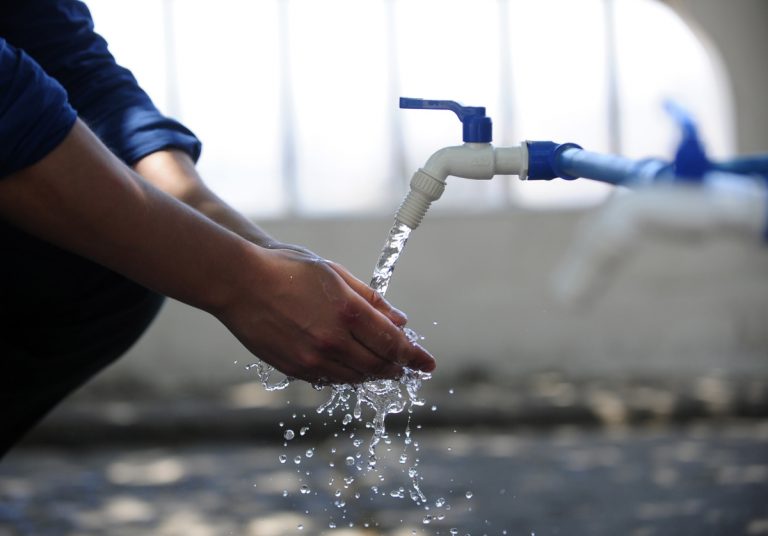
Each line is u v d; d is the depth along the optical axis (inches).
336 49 362.3
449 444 283.9
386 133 364.2
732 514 195.3
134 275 62.2
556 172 67.1
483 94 363.9
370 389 70.9
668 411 314.0
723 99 365.1
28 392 81.5
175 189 75.2
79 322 77.6
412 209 68.1
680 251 359.9
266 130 362.9
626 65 364.2
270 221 364.2
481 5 362.6
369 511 203.6
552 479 234.5
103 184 59.7
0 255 73.5
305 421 305.0
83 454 290.5
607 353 365.1
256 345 64.2
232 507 215.0
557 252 366.9
